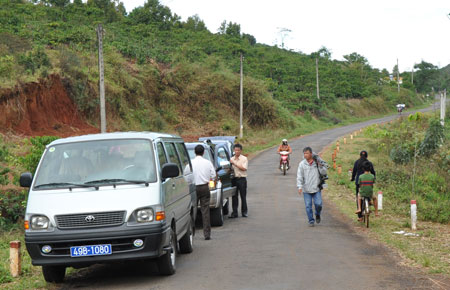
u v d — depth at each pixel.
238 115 62.44
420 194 19.97
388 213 15.24
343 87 104.19
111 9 83.81
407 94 124.69
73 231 7.05
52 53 39.50
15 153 22.52
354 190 20.56
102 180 7.53
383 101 110.62
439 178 22.69
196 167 10.80
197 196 10.83
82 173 7.70
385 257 8.94
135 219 7.14
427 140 28.58
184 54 66.81
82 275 8.28
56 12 62.97
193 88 58.75
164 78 55.59
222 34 113.25
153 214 7.23
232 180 14.34
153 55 61.00
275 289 6.81
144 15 87.25
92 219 7.08
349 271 7.85
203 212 10.94
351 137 50.84
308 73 100.69
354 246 9.98
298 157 35.44
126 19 82.56
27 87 31.92
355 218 13.95
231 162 14.32
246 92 63.66
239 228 12.44
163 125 48.47
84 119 37.81
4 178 14.62
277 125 65.12
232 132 56.12
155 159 7.86
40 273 8.50
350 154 36.31
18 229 13.02
